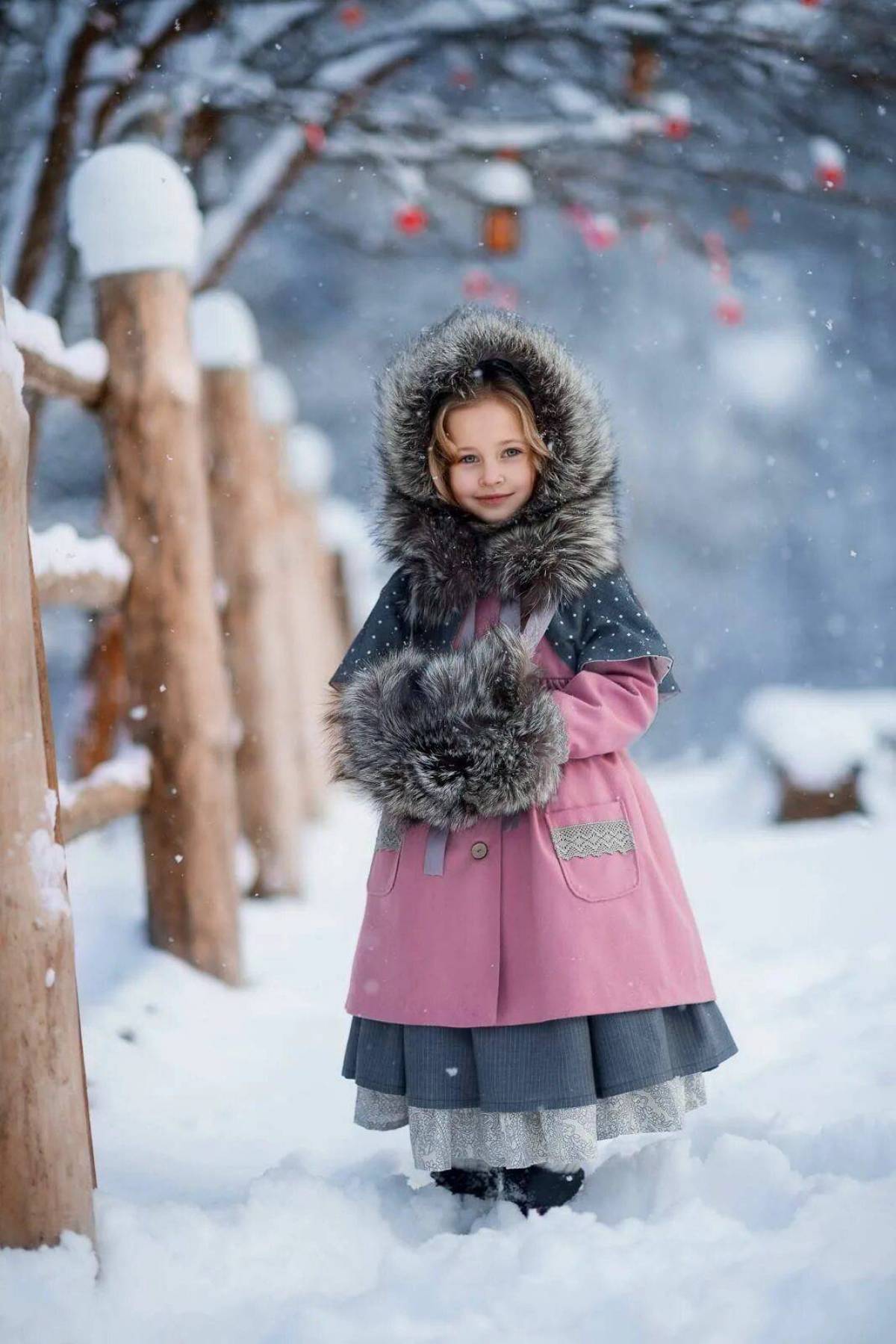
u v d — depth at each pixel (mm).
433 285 29078
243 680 9906
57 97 9656
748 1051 5562
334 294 29094
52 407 21172
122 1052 5793
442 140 10883
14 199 10008
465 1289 3279
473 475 4176
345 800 16375
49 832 3381
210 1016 6535
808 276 31516
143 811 7051
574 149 11633
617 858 3971
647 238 25984
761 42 10016
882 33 10195
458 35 10234
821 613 35938
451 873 3961
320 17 10250
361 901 9969
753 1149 3857
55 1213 3320
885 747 13656
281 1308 3291
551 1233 3525
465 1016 3842
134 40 9844
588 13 9977
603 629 4129
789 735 13734
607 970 3836
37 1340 3111
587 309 32312
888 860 10148
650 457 34094
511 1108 3785
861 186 14039
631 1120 3943
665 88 11594
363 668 4254
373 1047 4031
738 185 11875
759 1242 3410
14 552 3311
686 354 33781
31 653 3361
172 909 7023
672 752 35406
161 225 7012
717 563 35688
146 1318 3268
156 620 7031
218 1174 4516
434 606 4242
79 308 15805
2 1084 3277
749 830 13422
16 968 3277
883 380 33594
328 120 10422
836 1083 4910
